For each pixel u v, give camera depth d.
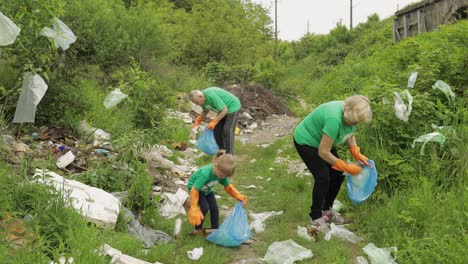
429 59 7.34
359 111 4.75
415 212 4.96
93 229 4.23
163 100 10.34
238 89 17.55
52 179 5.05
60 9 5.70
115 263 3.92
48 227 4.02
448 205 4.98
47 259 3.57
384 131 6.37
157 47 16.03
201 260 4.43
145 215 5.32
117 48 13.84
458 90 7.07
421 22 16.17
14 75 7.17
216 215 5.21
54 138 7.51
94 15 13.48
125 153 6.23
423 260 4.18
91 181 5.70
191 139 10.93
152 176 6.83
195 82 17.52
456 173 5.61
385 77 8.77
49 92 7.87
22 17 5.83
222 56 25.56
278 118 15.94
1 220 4.04
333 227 5.12
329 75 13.02
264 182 7.52
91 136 7.86
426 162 5.86
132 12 16.41
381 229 5.02
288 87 21.77
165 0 29.08
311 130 5.14
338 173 5.38
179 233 5.05
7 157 5.67
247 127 14.54
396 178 5.73
